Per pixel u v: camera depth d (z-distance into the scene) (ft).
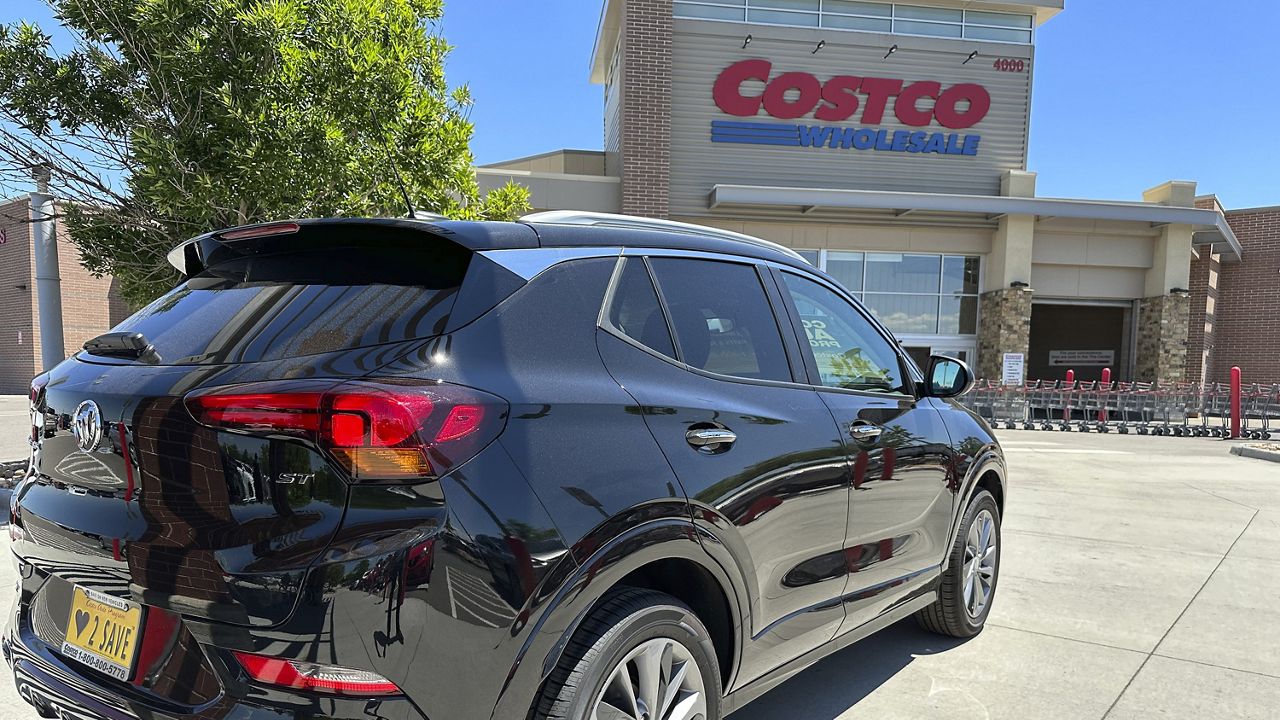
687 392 7.11
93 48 18.16
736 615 7.08
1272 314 68.03
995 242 55.26
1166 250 55.83
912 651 11.93
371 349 5.45
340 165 17.72
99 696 5.65
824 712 9.82
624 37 49.55
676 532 6.34
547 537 5.41
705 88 51.62
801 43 51.96
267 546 4.94
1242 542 19.21
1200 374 66.08
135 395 5.64
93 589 5.77
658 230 8.02
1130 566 16.93
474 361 5.57
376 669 4.79
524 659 5.29
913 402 10.75
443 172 20.15
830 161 52.95
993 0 52.21
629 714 6.08
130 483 5.59
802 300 9.48
